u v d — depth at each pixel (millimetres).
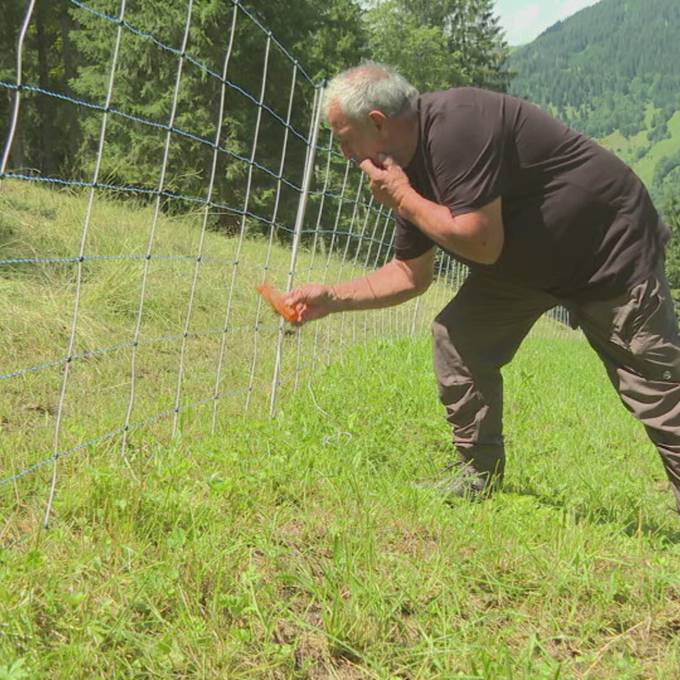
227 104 25562
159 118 24844
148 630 2502
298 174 27016
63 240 7848
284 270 10734
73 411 4836
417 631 2705
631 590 3031
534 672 2461
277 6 26516
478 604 2930
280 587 2879
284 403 5453
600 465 5082
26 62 31531
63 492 3354
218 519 3266
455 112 3236
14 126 2816
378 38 49188
